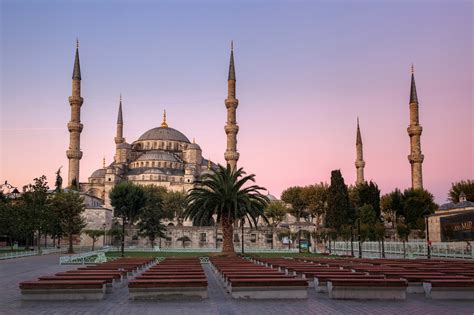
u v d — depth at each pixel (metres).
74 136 145.38
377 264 38.88
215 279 33.22
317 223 139.12
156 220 112.75
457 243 70.06
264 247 119.69
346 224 103.06
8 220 84.81
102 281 22.14
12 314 18.08
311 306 19.78
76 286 21.48
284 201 149.25
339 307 19.55
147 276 24.66
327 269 30.34
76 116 146.50
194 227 121.25
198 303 20.55
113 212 160.75
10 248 100.62
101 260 54.00
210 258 57.09
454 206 103.00
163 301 21.12
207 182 67.75
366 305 20.12
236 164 138.38
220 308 19.23
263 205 70.06
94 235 110.06
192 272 27.55
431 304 20.44
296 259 50.78
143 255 78.38
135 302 20.86
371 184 123.25
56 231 92.81
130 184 137.00
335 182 111.06
